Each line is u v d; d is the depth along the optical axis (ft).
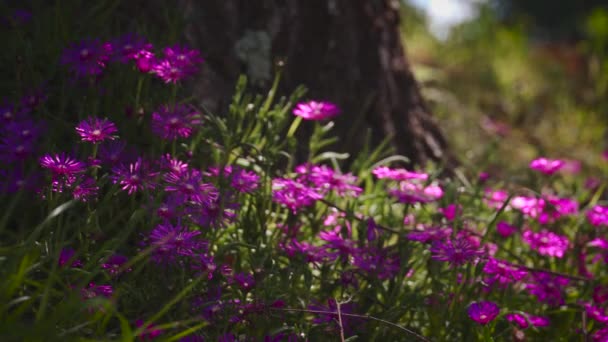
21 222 6.54
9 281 4.75
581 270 8.46
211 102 9.05
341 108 10.55
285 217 7.78
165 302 5.71
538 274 7.57
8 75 7.99
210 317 5.78
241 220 7.27
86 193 6.03
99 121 6.28
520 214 8.32
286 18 10.05
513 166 14.98
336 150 10.28
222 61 9.34
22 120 6.84
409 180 8.14
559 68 27.32
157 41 8.74
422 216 8.89
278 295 6.48
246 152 7.80
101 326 5.08
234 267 6.79
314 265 6.75
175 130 6.59
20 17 8.21
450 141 15.52
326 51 10.46
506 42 26.22
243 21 9.71
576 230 9.18
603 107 23.24
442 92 20.67
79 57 6.82
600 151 19.81
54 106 7.83
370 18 11.32
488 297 7.57
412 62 23.94
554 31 66.13
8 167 6.70
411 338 6.81
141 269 6.06
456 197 8.31
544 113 22.21
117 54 6.91
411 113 11.91
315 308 6.26
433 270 7.01
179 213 5.94
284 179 7.27
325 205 7.92
